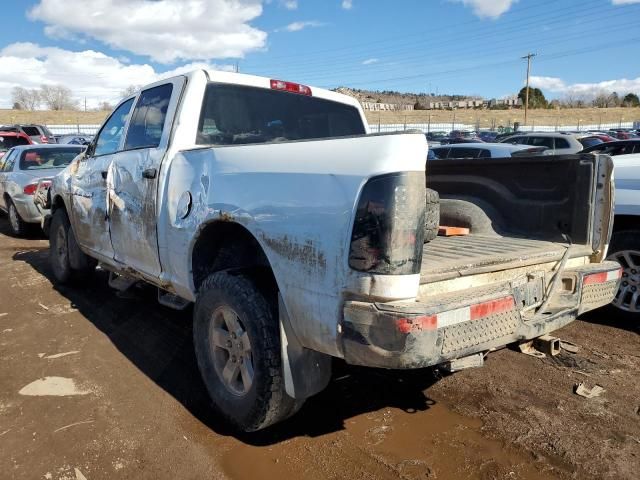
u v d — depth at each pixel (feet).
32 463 9.62
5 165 35.78
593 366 13.65
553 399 11.93
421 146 7.87
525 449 10.02
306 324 8.75
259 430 10.51
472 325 8.20
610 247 16.44
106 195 15.30
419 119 239.30
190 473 9.34
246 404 9.89
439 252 10.48
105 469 9.46
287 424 10.94
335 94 15.61
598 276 10.82
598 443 10.21
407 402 11.82
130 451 9.98
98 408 11.53
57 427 10.78
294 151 9.16
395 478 9.20
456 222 13.62
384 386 12.55
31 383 12.71
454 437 10.44
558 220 12.37
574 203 12.01
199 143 12.62
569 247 10.78
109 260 15.92
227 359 10.90
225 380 10.66
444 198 14.89
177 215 11.65
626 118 248.11
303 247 8.59
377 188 7.70
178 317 17.35
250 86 13.57
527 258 10.12
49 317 17.39
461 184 14.49
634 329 16.20
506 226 13.50
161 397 12.03
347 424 10.95
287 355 9.21
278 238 9.03
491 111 279.08
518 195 13.29
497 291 8.84
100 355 14.32
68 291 20.39
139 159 13.48
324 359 9.55
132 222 13.73
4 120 198.18
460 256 10.01
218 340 10.77
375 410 11.49
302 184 8.74
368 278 7.73
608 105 327.26
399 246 7.67
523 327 9.13
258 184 9.57
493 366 13.69
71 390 12.36
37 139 78.84
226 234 11.35
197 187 11.10
